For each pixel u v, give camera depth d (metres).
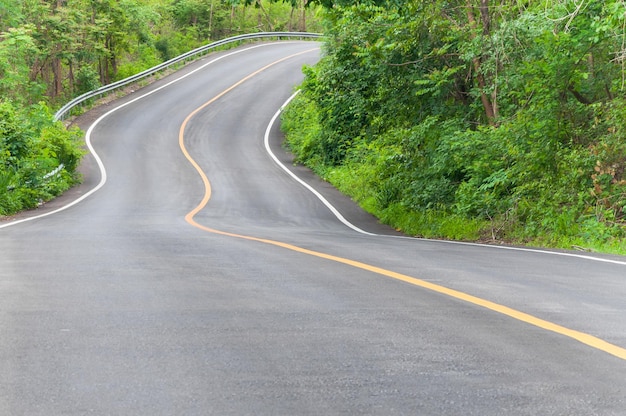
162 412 3.79
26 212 24.59
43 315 6.32
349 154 35.84
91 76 57.47
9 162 26.81
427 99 24.31
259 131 45.16
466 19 22.98
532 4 21.88
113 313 6.42
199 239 14.04
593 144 18.78
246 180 33.28
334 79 25.59
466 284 8.19
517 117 20.17
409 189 23.98
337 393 4.12
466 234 19.08
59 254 11.16
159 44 75.19
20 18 50.16
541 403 3.96
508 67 20.42
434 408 3.86
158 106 49.72
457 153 21.14
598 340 5.45
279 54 66.38
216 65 62.09
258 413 3.78
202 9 84.25
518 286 8.09
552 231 16.81
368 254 11.48
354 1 20.84
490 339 5.46
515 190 19.64
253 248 12.19
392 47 22.86
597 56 19.20
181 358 4.89
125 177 33.41
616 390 4.20
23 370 4.59
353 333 5.65
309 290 7.70
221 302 6.97
